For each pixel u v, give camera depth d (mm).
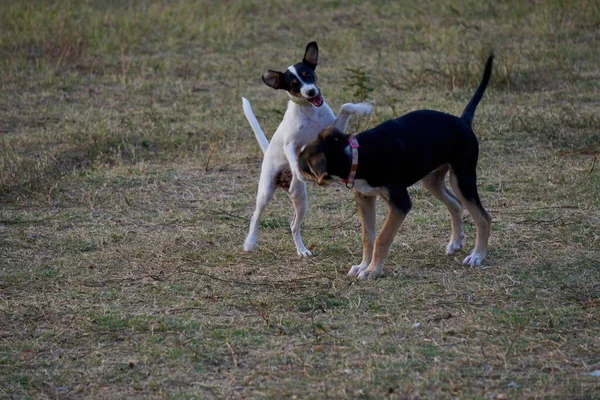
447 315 6594
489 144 11156
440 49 16375
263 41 17812
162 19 18922
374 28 18266
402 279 7375
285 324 6539
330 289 7230
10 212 9422
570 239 8086
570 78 14062
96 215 9336
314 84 7633
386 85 14367
